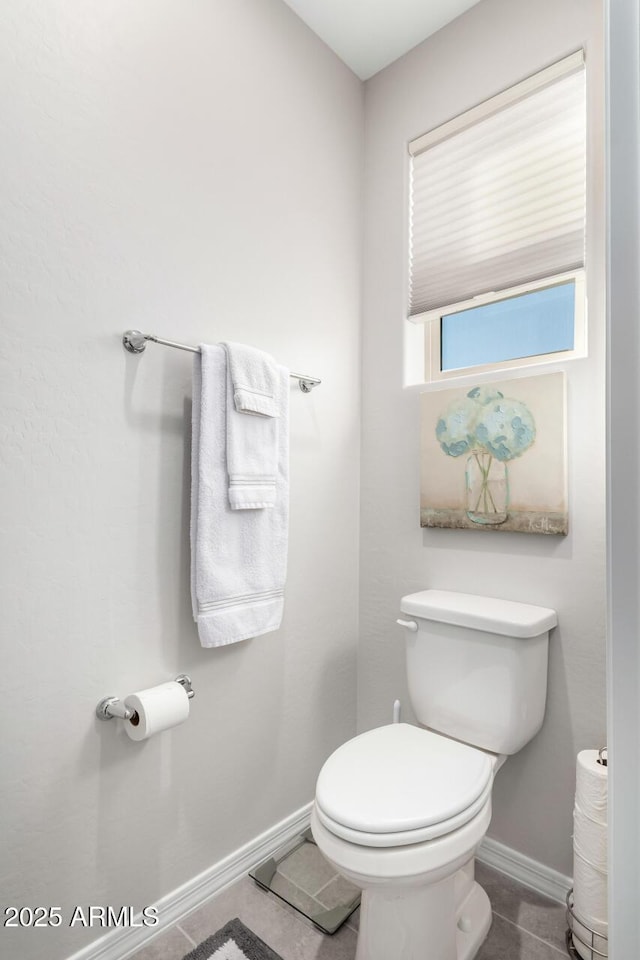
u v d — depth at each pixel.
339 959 1.25
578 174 1.50
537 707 1.42
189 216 1.40
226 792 1.50
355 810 1.06
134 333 1.25
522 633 1.34
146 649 1.30
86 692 1.18
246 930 1.33
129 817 1.27
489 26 1.65
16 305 1.08
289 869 1.54
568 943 1.28
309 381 1.69
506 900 1.44
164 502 1.34
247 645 1.55
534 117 1.59
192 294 1.40
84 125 1.18
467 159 1.73
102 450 1.22
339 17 1.72
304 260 1.74
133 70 1.28
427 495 1.72
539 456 1.48
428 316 1.83
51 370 1.13
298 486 1.72
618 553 0.75
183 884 1.38
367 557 1.93
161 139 1.34
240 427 1.38
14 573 1.07
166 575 1.34
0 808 1.06
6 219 1.06
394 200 1.89
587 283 1.43
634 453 0.74
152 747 1.31
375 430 1.92
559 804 1.45
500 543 1.59
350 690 1.91
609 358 0.76
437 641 1.51
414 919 1.11
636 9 0.73
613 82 0.75
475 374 1.69
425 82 1.81
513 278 1.62
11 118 1.07
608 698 0.75
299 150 1.72
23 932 1.09
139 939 1.27
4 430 1.06
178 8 1.38
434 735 1.39
